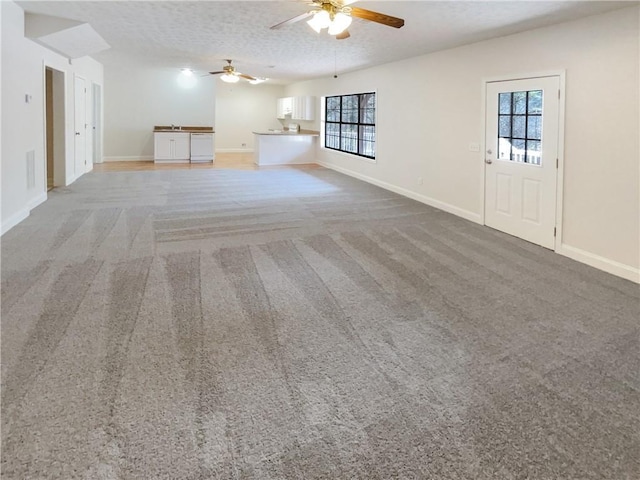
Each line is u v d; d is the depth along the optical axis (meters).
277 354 2.52
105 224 5.27
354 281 3.67
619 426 1.96
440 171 6.65
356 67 8.84
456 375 2.34
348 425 1.95
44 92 6.11
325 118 11.60
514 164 5.15
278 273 3.82
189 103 12.34
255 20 5.08
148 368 2.34
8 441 1.79
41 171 6.18
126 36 6.13
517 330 2.86
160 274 3.70
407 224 5.70
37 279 3.51
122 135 11.97
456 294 3.44
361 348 2.61
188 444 1.81
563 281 3.77
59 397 2.08
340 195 7.62
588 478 1.67
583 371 2.39
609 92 3.94
